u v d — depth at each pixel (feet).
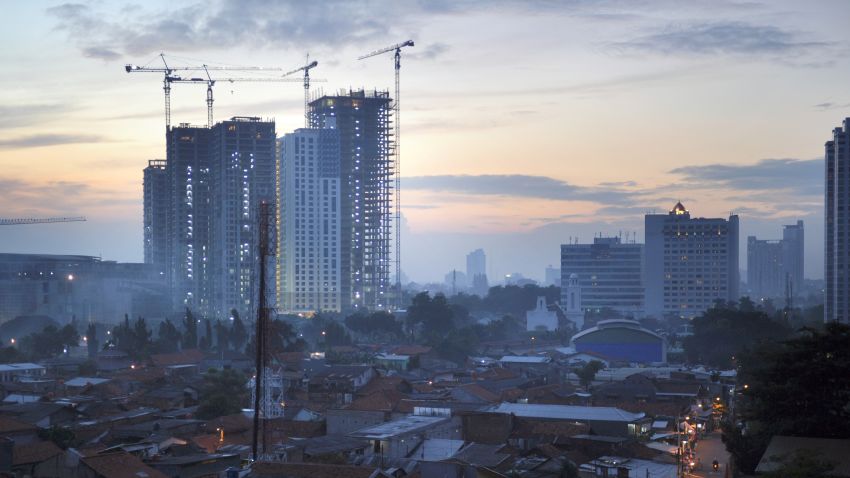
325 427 502.38
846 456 307.37
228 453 402.72
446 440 436.35
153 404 601.62
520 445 458.50
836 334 365.40
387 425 450.71
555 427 469.98
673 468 404.57
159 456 391.65
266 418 382.01
